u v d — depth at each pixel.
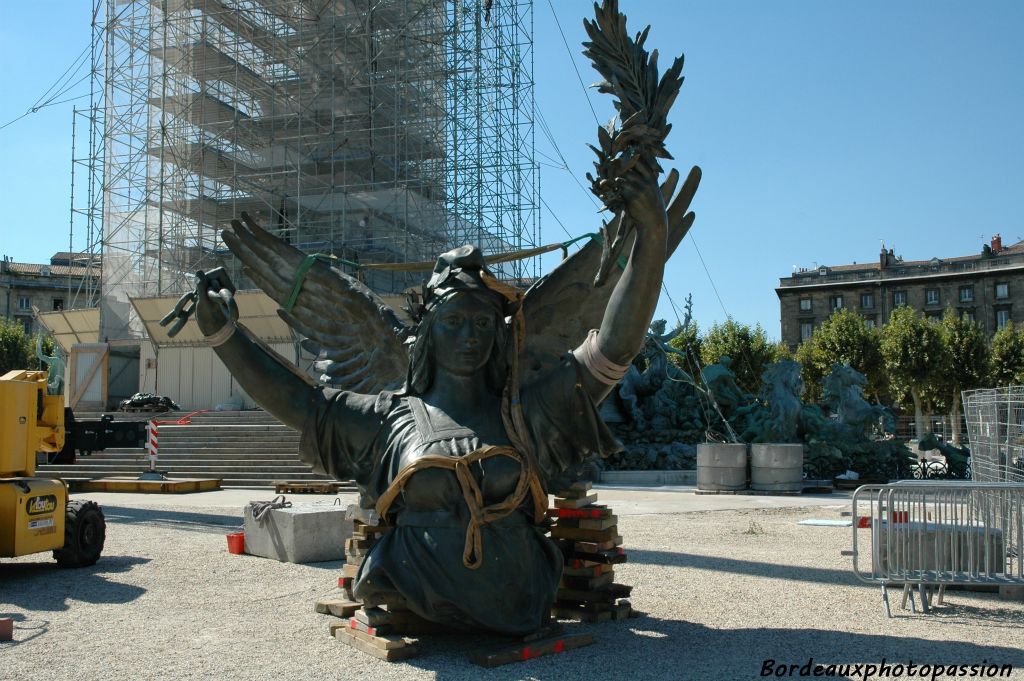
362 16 39.47
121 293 40.53
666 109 5.27
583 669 5.27
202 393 37.09
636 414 25.22
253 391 6.02
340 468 6.07
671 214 6.07
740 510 16.05
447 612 5.35
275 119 40.09
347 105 39.44
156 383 37.72
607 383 5.56
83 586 8.61
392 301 34.38
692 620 6.75
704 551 10.66
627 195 5.10
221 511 16.14
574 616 6.79
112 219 40.81
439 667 5.30
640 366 27.83
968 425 11.95
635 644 5.93
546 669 5.25
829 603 7.45
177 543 11.84
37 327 75.00
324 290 7.05
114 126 41.19
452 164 40.72
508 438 5.61
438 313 5.70
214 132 40.78
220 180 40.38
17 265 80.00
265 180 40.31
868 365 57.41
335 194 39.38
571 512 6.84
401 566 5.39
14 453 9.29
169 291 38.69
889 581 7.11
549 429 5.75
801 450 19.83
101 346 39.00
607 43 5.23
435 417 5.68
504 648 5.48
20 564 10.05
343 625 6.38
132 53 41.31
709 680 5.07
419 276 37.91
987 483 7.26
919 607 7.29
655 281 5.20
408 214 37.47
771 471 19.64
